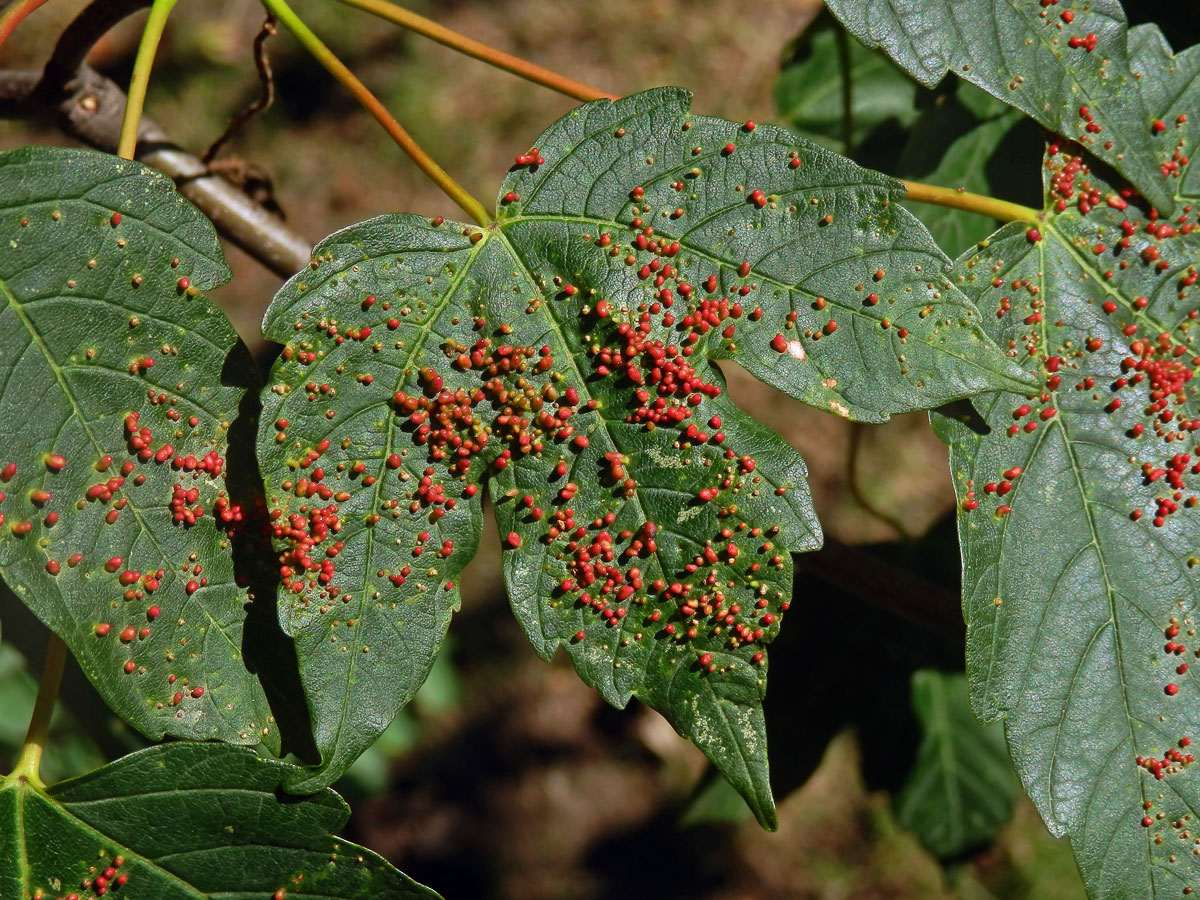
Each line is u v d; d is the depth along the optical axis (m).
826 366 0.41
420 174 1.19
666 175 0.41
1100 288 0.43
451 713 1.03
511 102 1.24
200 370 0.40
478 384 0.41
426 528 0.40
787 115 0.53
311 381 0.40
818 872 0.94
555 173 0.41
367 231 0.40
